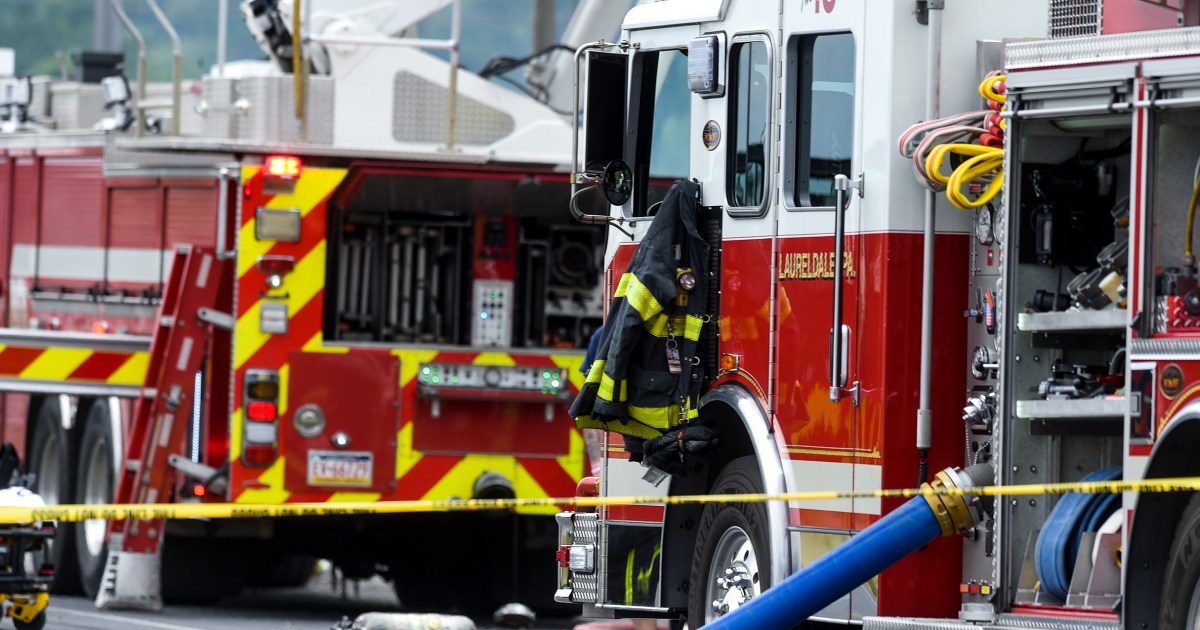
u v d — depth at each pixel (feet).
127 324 168.66
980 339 91.97
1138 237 81.05
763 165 100.01
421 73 161.38
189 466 151.12
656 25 107.34
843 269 93.97
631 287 101.50
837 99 96.17
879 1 93.20
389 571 166.71
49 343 160.86
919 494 87.35
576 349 155.53
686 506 107.34
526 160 147.74
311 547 161.48
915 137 91.81
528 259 156.46
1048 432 87.35
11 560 123.65
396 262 154.30
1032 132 88.28
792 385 96.89
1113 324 83.76
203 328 152.05
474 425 151.53
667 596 107.86
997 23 93.76
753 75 101.19
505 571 158.40
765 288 99.04
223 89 159.63
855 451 93.20
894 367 91.97
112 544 150.82
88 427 168.96
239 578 155.43
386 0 164.35
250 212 148.87
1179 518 79.92
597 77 108.17
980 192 92.02
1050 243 88.63
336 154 149.89
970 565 91.04
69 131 179.32
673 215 102.42
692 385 102.22
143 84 168.25
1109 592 84.23
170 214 163.43
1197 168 81.30
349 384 149.48
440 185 149.28
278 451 148.36
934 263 92.12
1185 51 80.33
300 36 159.33
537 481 152.35
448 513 154.61
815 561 86.89
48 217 181.98
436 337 155.43
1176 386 79.30
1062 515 86.48
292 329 149.07
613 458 111.14
